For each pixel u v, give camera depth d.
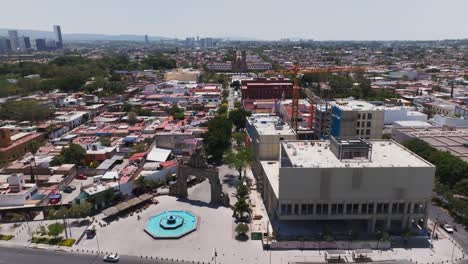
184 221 129.75
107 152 183.75
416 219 119.75
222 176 174.25
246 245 114.69
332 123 191.38
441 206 139.88
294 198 114.94
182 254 109.88
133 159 176.38
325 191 114.25
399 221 120.75
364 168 112.12
